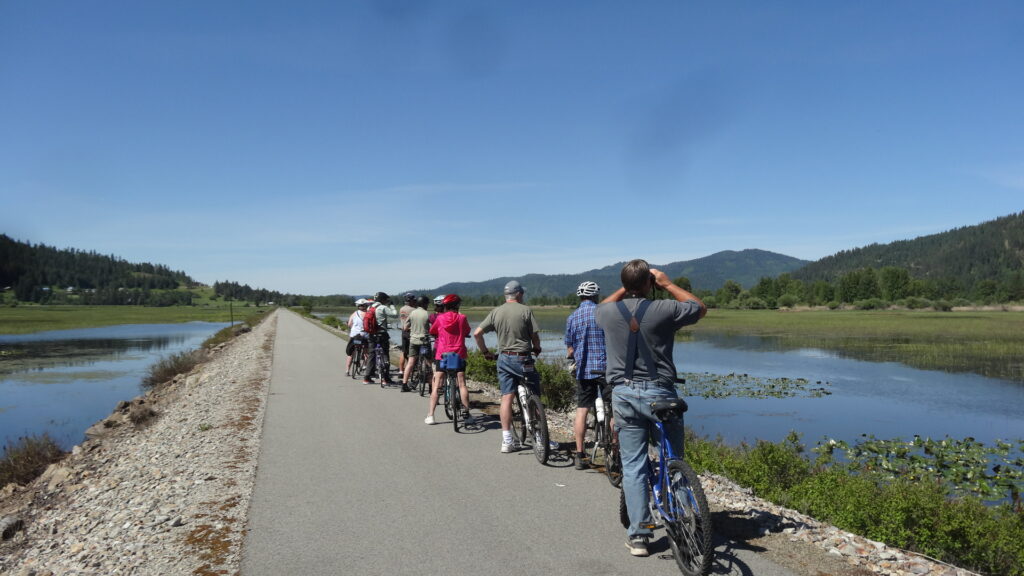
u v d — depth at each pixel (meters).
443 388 9.59
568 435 7.98
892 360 30.56
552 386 12.80
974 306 152.50
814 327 64.25
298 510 5.14
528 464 6.48
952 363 29.02
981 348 36.78
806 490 6.38
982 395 19.41
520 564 3.98
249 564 4.06
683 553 3.81
